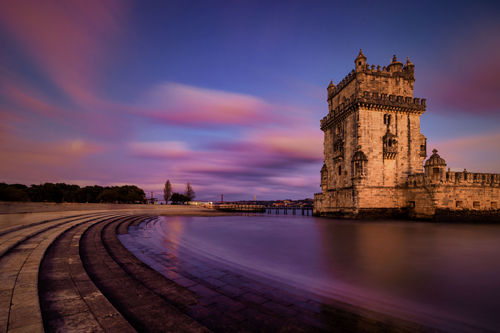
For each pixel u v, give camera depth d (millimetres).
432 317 7227
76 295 6488
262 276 10875
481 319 7148
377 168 43906
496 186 40250
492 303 8242
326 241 20625
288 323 6438
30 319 4762
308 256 15023
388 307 7840
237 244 19188
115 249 14203
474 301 8398
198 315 6660
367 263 13352
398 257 14758
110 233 19984
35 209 33844
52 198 70812
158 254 14531
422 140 46656
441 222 37781
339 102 54000
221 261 13508
